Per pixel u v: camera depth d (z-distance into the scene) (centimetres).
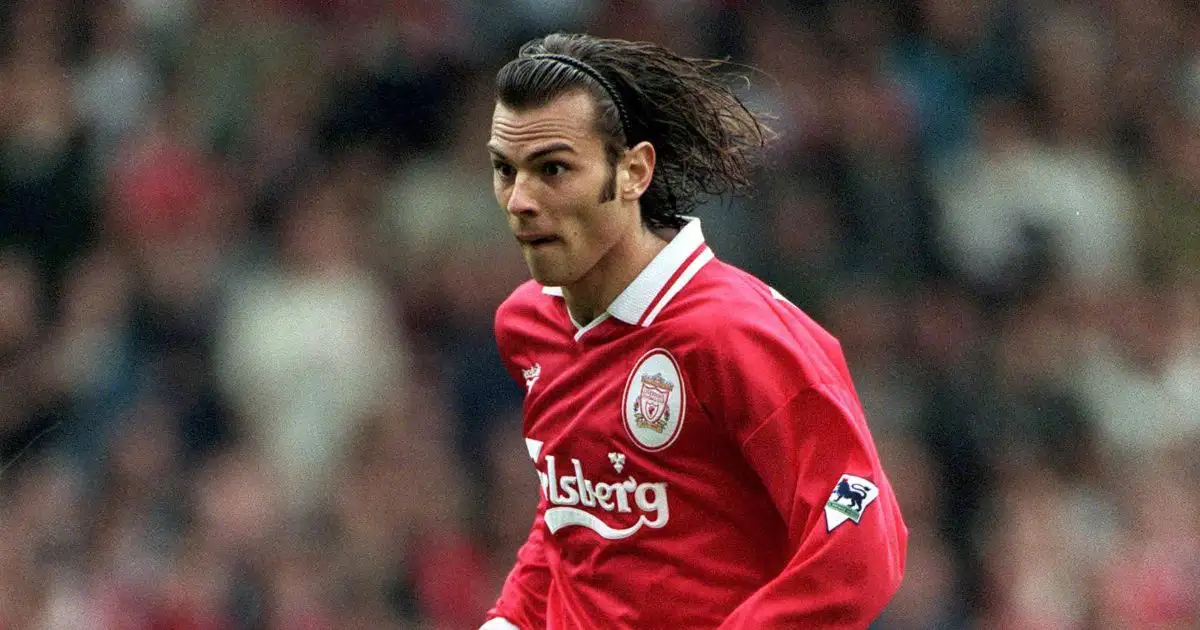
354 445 3183
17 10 3575
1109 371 3734
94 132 3506
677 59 1269
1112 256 3981
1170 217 4069
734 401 1207
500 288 3422
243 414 3216
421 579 3022
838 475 1191
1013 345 3662
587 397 1278
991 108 4012
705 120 1280
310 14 3684
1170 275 4003
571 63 1216
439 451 3216
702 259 1254
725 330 1210
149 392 3170
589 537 1291
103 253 3378
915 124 3903
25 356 3209
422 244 3462
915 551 3291
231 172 3494
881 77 3925
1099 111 4141
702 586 1252
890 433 3428
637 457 1250
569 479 1296
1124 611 3400
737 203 3528
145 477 3030
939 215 3766
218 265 3350
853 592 1177
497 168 1224
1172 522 3572
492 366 3334
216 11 3647
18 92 3469
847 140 3775
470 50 3750
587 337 1277
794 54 3856
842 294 3566
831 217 3638
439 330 3391
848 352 3506
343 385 3225
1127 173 4100
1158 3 4381
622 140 1226
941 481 3444
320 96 3622
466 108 3659
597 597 1293
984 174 3906
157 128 3519
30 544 2880
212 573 2895
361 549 3005
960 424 3488
